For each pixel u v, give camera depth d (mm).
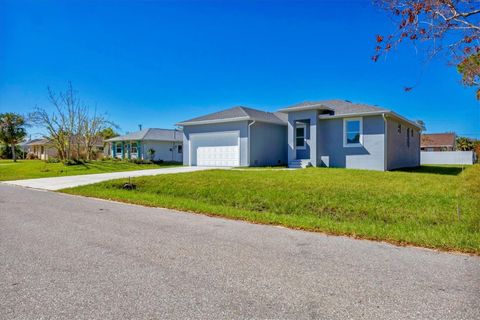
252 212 7508
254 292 3172
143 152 34875
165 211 7863
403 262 4016
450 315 2676
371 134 17141
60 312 2770
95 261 4105
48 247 4742
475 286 3262
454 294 3078
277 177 12828
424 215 6957
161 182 12852
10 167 26109
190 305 2898
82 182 14680
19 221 6680
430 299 2977
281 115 24531
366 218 7215
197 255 4352
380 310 2779
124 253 4445
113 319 2648
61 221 6664
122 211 7875
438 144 47844
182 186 11883
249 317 2678
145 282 3424
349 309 2807
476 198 8562
